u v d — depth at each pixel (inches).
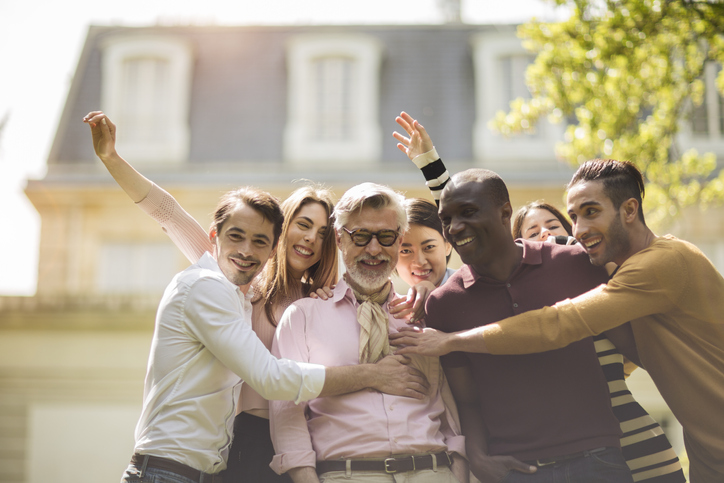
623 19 181.9
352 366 92.2
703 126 363.9
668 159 217.5
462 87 406.9
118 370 279.1
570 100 202.1
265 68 420.2
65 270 367.6
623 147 200.5
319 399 96.8
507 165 383.9
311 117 403.9
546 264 94.5
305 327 97.8
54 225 372.2
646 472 95.1
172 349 88.5
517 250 95.7
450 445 95.9
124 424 277.4
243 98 411.8
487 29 419.5
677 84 197.8
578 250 95.3
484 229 90.8
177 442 85.4
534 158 383.2
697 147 361.1
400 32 424.2
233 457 98.9
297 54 416.5
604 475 87.7
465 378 99.3
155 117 408.5
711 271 90.0
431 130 395.2
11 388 277.6
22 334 280.8
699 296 88.7
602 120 200.5
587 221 91.0
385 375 93.7
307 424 96.7
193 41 428.8
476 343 89.3
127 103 410.9
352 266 97.1
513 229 122.8
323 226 107.6
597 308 85.9
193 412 86.8
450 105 402.0
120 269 371.2
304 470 91.3
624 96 197.5
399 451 92.0
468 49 415.8
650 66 198.1
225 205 94.9
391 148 394.6
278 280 105.8
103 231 373.4
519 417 92.8
